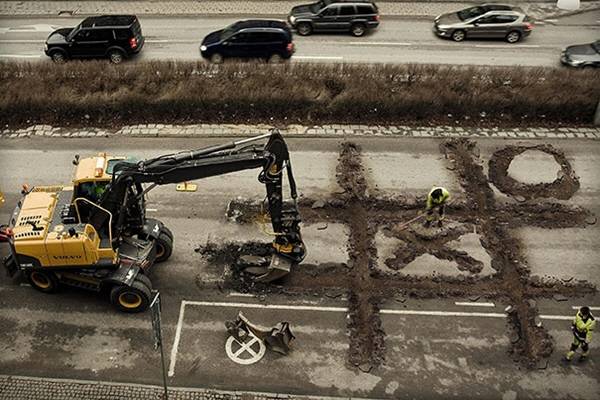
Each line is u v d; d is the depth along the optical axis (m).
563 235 18.69
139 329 15.54
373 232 18.66
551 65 27.38
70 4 33.03
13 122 23.62
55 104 23.44
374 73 24.56
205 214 19.20
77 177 15.27
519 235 18.67
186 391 14.05
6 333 15.39
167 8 32.66
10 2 33.16
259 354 14.98
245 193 20.05
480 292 16.75
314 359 14.90
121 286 15.41
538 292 16.78
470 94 23.77
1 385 14.12
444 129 23.45
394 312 16.16
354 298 16.50
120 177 14.82
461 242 18.36
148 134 22.97
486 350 15.21
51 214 15.82
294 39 29.50
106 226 15.62
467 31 29.27
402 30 30.62
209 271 17.23
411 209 19.56
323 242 18.30
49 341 15.21
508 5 30.98
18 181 20.41
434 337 15.50
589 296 16.70
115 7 32.75
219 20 31.44
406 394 14.16
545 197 20.14
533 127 23.70
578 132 23.44
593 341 15.50
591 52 26.92
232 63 25.27
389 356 15.02
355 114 23.84
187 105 23.59
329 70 24.66
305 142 22.58
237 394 14.02
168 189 20.09
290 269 16.64
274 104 23.70
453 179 20.88
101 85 24.02
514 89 24.02
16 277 16.94
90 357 14.84
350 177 20.81
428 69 24.58
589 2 33.56
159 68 24.67
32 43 28.95
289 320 15.90
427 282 17.02
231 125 23.53
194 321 15.80
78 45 26.77
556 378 14.60
